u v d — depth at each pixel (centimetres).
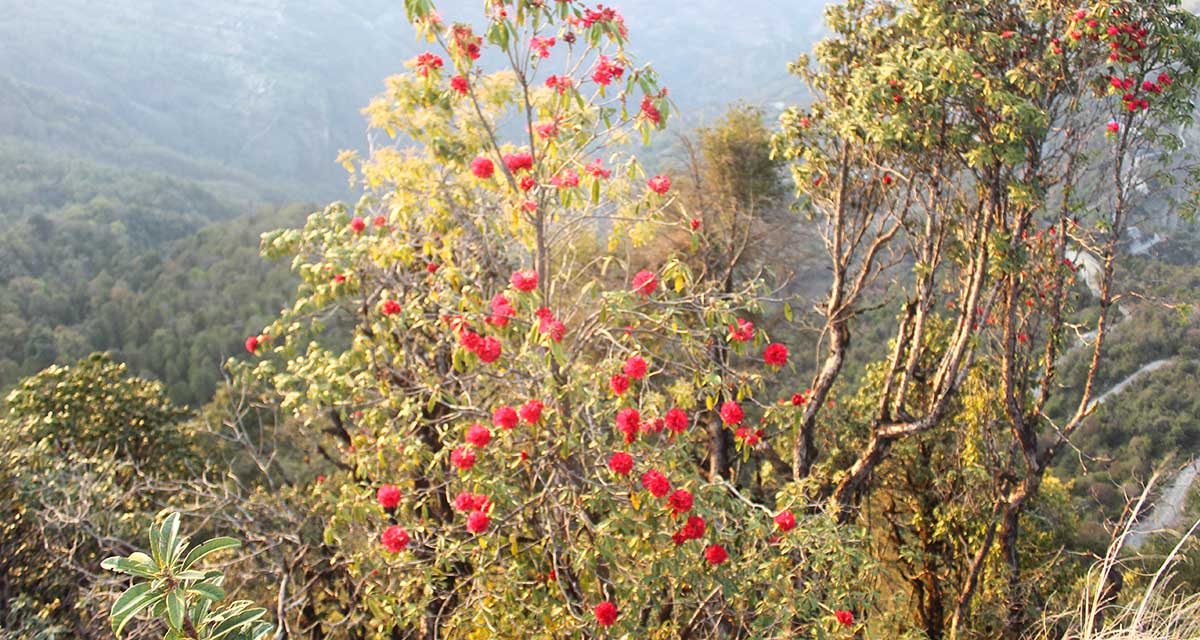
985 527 857
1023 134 570
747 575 461
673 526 449
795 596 464
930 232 707
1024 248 672
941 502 934
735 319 481
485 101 536
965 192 691
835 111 691
